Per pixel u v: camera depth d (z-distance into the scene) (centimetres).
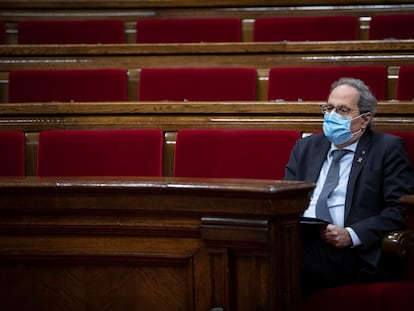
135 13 1345
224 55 1224
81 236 1011
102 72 1212
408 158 1072
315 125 1119
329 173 1073
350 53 1206
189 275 1003
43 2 1348
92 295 1011
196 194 999
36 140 1138
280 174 1096
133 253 1007
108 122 1136
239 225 994
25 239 1014
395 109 1111
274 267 992
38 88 1215
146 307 1007
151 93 1203
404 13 1305
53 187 1009
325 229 1045
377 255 1046
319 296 1034
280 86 1190
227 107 1127
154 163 1110
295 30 1280
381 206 1062
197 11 1338
